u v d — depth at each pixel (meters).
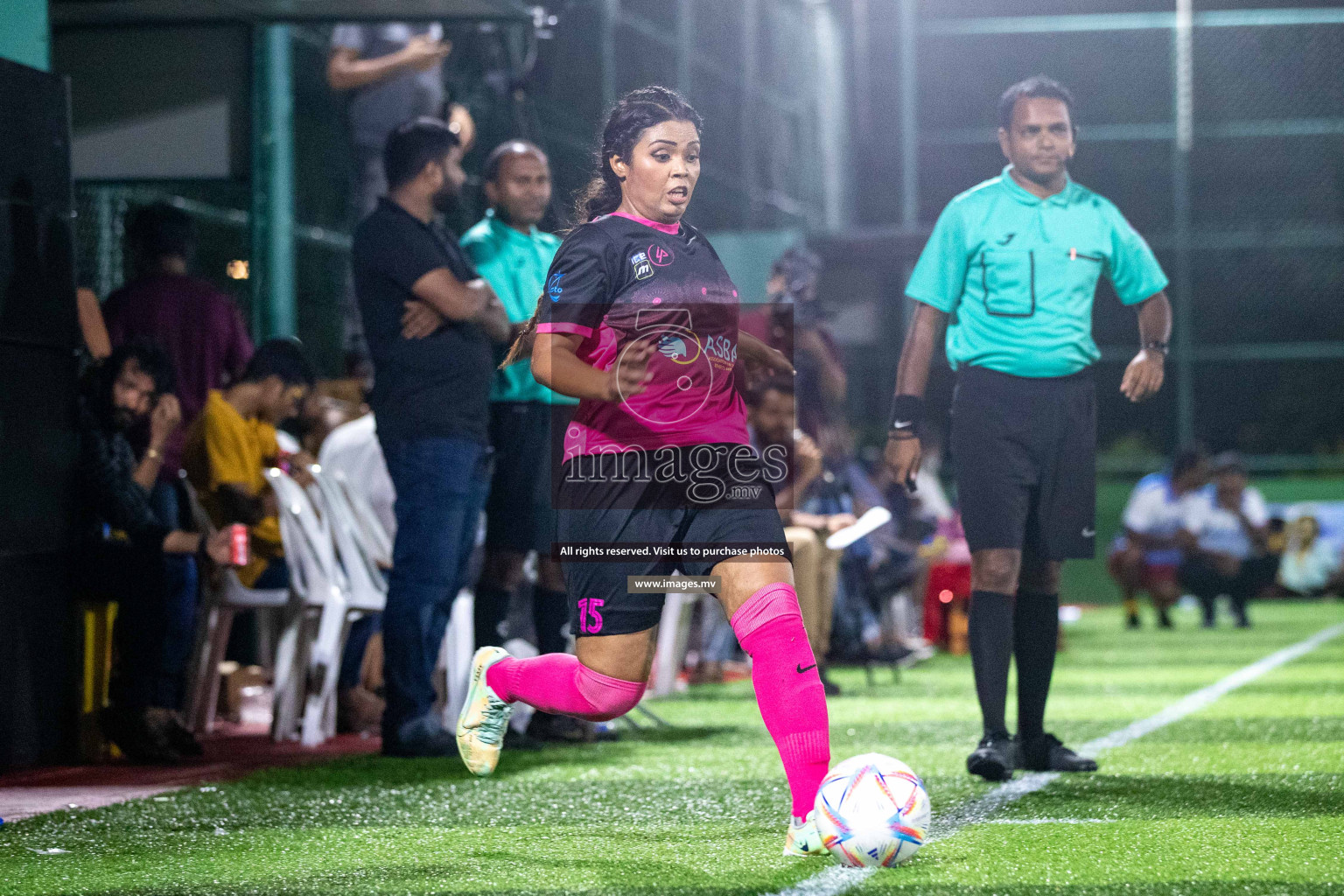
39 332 19.16
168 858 12.12
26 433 18.81
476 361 19.33
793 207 61.41
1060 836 12.37
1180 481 51.03
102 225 30.30
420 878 11.10
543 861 11.74
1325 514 64.25
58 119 19.73
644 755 18.89
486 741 12.91
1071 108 16.80
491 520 20.81
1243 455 64.69
